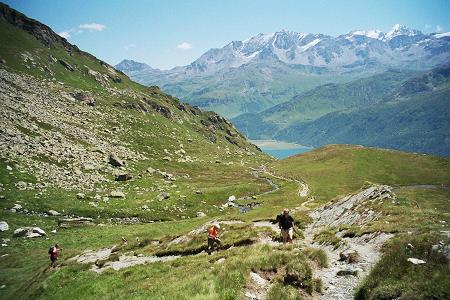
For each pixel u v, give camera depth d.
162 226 69.06
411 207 38.62
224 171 167.88
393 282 16.70
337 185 123.50
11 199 72.94
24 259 48.94
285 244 26.39
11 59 184.50
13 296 35.38
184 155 181.38
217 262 25.11
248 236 34.00
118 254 40.25
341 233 31.88
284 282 19.16
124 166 119.81
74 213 74.50
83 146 122.94
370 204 41.94
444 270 16.03
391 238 23.53
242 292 17.73
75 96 182.62
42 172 88.19
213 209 95.25
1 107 118.81
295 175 143.88
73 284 31.19
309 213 55.91
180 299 17.91
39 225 65.75
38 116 129.12
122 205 84.06
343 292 18.23
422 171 130.62
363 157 149.38
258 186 125.38
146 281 26.33
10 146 93.88
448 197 89.25
